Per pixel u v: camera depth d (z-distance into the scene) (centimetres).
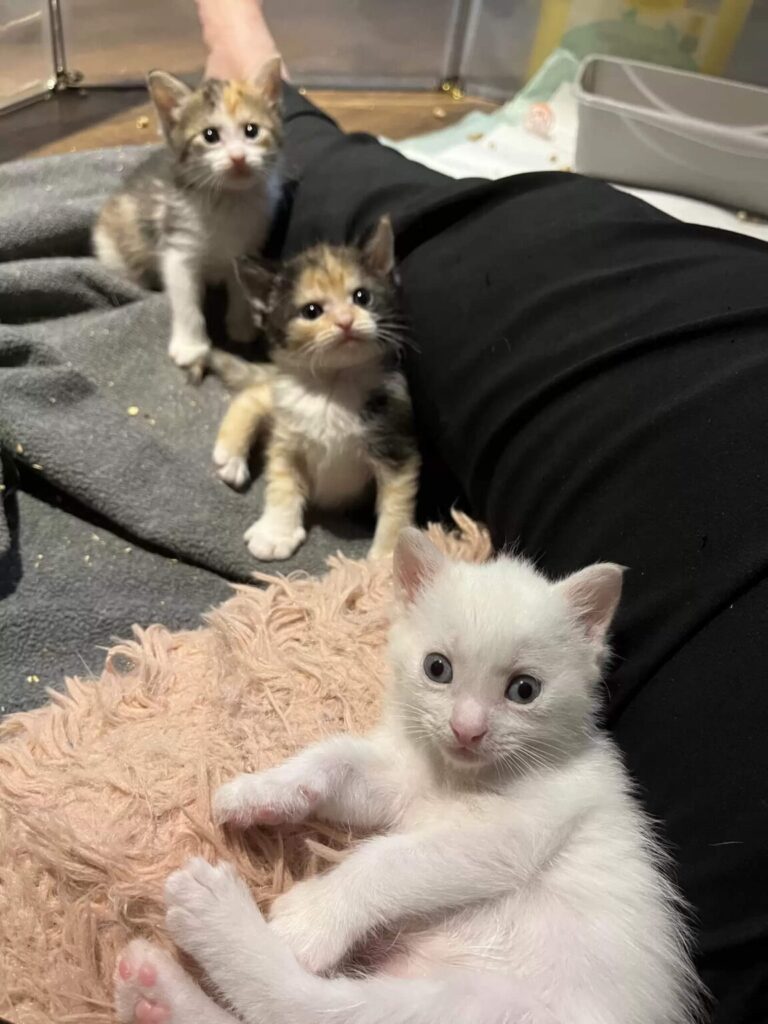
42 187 53
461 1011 20
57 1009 22
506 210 34
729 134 52
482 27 76
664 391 25
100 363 43
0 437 37
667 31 67
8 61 65
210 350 45
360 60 77
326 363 39
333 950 22
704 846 21
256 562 38
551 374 28
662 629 23
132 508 37
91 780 24
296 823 24
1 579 35
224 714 27
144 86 70
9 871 23
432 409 35
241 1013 21
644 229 30
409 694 25
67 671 33
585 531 26
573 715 24
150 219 47
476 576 26
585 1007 21
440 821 24
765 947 19
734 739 20
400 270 38
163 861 23
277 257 47
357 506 42
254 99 46
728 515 22
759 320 25
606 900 22
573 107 69
